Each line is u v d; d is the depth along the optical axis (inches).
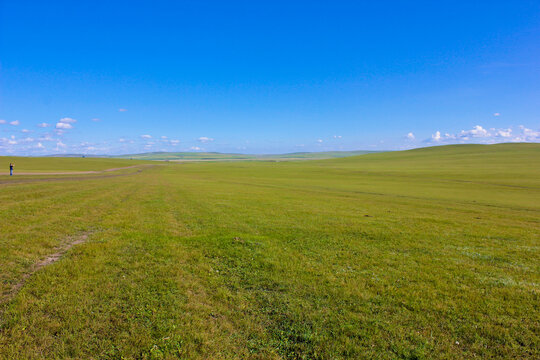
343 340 229.5
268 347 220.4
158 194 1103.0
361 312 271.6
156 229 528.1
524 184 2390.5
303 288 313.0
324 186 2098.9
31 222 512.7
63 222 532.4
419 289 322.3
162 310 255.1
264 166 6358.3
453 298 305.4
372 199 1314.0
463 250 487.2
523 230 698.8
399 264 402.0
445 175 3341.5
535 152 6235.2
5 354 190.4
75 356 196.4
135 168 4690.0
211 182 2021.4
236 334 232.1
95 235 465.7
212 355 206.5
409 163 5974.4
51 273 308.0
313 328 243.8
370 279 344.2
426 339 234.7
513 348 227.5
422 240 542.0
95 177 2081.7
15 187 1025.5
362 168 4997.5
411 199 1401.3
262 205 919.7
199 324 239.8
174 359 199.6
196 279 321.4
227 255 402.6
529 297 311.9
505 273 383.6
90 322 230.4
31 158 6565.0
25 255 354.0
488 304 293.1
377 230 605.3
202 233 516.1
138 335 219.9
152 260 367.2
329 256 423.2
